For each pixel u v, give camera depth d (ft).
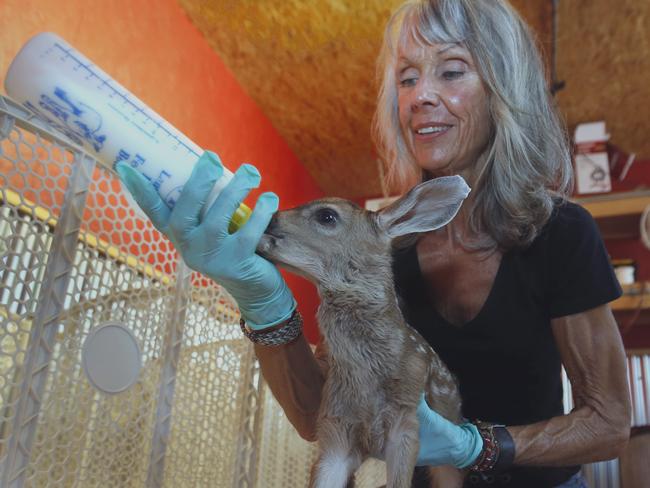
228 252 1.46
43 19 3.05
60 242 1.30
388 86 2.36
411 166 2.36
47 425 1.26
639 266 5.56
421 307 2.04
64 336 1.30
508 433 1.71
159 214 1.39
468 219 1.96
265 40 4.68
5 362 1.22
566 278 1.83
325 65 4.90
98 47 3.48
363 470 2.66
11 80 1.28
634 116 5.38
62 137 1.33
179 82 4.32
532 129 1.99
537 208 1.86
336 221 1.71
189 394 1.72
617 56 4.60
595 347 1.79
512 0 4.19
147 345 1.56
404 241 2.09
